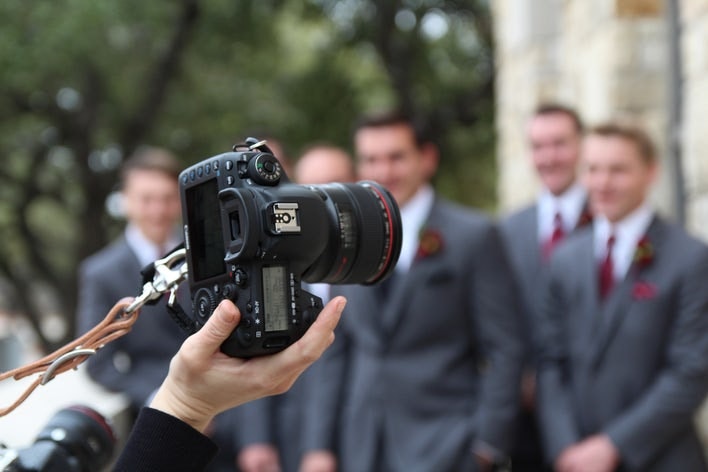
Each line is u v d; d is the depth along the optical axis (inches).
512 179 324.8
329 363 165.9
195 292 61.9
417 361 153.1
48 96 627.5
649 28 235.6
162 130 673.0
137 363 173.5
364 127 158.9
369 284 72.1
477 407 151.5
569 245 161.9
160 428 56.0
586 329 154.5
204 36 648.4
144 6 557.0
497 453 148.8
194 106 668.7
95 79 623.2
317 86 676.7
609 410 150.0
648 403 145.4
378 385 153.5
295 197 59.8
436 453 149.0
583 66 267.1
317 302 59.8
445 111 652.1
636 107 236.2
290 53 684.7
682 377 144.9
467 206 711.7
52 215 851.4
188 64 666.8
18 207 691.4
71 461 66.2
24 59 542.3
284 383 57.7
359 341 157.3
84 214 658.8
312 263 62.4
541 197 189.0
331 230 67.0
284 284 58.6
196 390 56.9
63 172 693.9
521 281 183.9
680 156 206.5
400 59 645.9
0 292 737.0
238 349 56.8
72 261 787.4
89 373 172.7
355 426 154.9
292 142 667.4
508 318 152.6
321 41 676.1
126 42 613.6
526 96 305.0
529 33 299.1
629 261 154.2
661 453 146.5
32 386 61.0
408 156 156.7
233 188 58.9
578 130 187.0
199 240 62.3
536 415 161.0
